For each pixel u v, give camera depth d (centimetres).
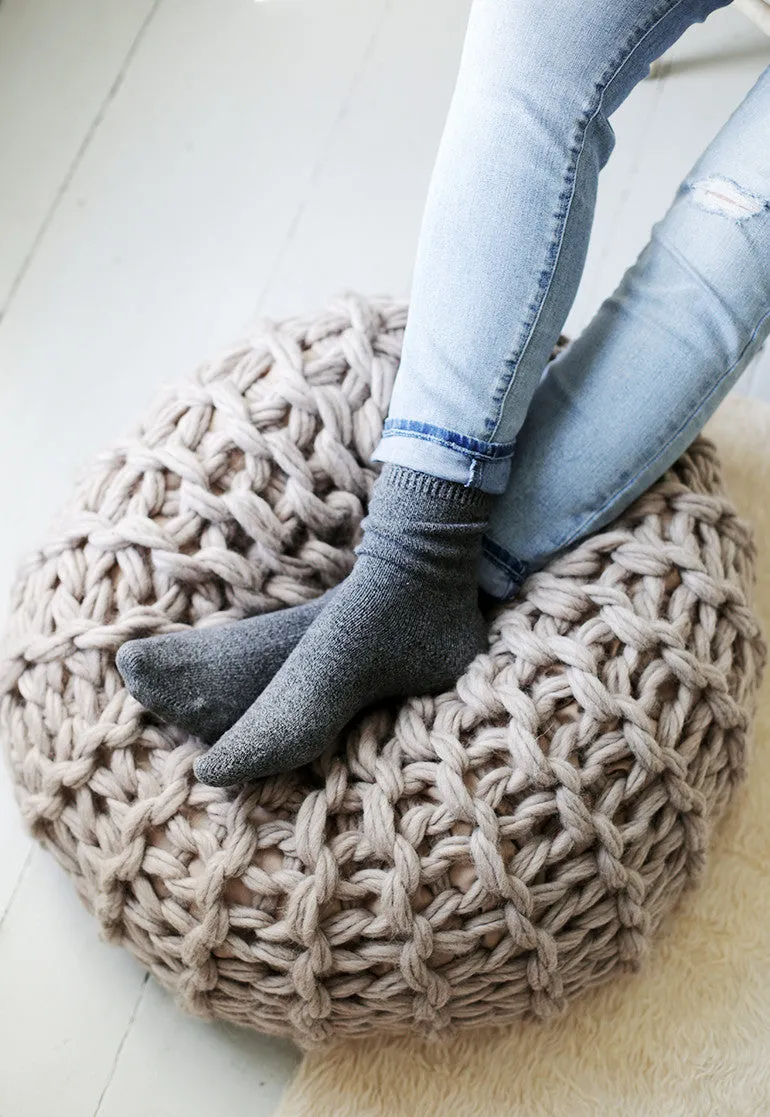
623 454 81
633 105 122
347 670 77
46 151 127
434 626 79
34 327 121
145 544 82
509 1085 91
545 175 75
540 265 76
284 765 77
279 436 84
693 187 81
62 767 80
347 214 123
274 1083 94
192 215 124
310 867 75
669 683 79
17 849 103
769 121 79
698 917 94
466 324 76
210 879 75
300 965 75
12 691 86
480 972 78
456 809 74
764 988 92
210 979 79
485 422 77
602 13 75
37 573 87
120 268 123
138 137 127
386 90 126
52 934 100
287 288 121
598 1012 92
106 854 79
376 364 88
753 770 98
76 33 130
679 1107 90
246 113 127
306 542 86
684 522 84
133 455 86
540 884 76
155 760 81
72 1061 96
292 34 129
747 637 84
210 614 85
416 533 77
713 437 107
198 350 120
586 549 83
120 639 82
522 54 76
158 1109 94
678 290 79
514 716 76
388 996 78
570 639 79
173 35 130
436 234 77
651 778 78
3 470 117
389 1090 92
